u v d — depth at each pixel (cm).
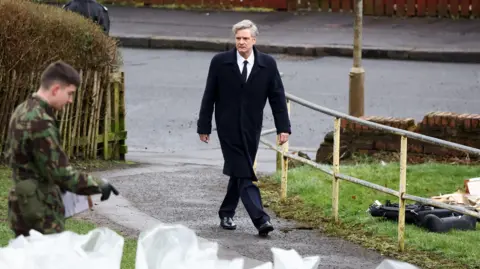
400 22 4762
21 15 2161
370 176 2075
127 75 3828
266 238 1614
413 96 3534
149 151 2792
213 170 2275
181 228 649
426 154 2397
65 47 2231
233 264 650
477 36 4506
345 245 1579
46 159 998
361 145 2448
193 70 3959
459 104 3428
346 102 3441
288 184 2017
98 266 630
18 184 1015
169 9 5144
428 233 1634
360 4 2855
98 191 1014
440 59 4188
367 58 4238
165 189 1989
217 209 1820
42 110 1008
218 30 4697
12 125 1012
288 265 648
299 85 3691
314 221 1742
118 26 4725
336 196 1728
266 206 1856
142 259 639
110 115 2425
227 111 1619
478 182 1900
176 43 4462
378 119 2434
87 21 2314
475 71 3984
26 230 1022
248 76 1609
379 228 1664
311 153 2797
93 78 2339
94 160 2381
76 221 1611
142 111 3288
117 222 1645
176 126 3123
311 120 3194
